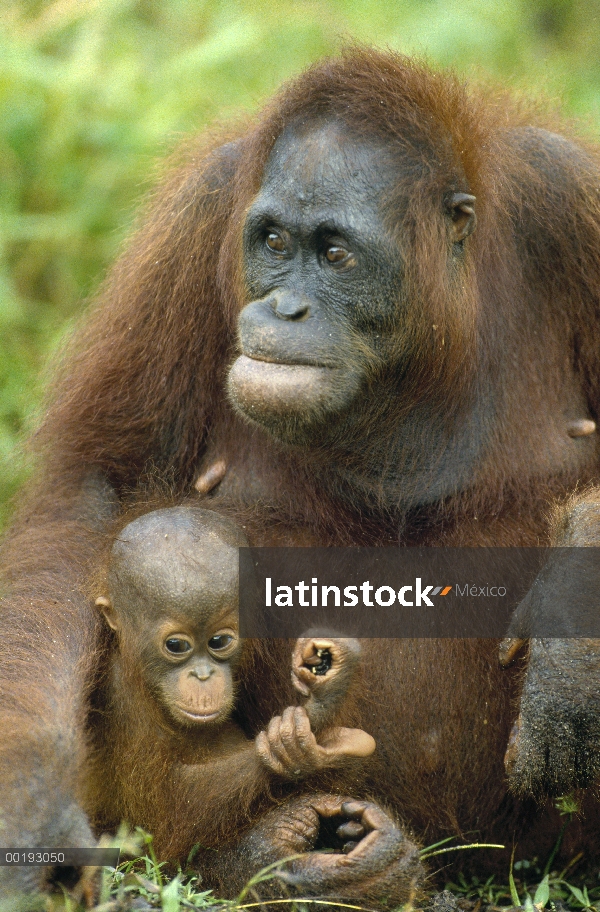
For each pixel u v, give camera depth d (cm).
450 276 1406
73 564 1478
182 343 1562
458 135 1405
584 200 1512
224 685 1358
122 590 1375
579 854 1464
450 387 1434
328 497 1492
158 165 1867
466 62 2856
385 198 1341
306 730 1272
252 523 1498
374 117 1358
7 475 1864
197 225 1564
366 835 1278
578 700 1257
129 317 1595
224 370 1555
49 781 1166
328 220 1330
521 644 1346
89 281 2488
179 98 2638
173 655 1347
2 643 1359
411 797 1445
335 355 1335
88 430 1602
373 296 1348
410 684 1418
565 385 1512
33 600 1421
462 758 1436
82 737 1261
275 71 2691
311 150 1348
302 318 1339
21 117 2570
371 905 1255
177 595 1342
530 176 1509
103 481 1605
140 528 1405
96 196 2544
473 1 3028
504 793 1447
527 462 1480
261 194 1370
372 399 1402
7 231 2444
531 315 1495
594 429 1514
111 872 1248
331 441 1425
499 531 1451
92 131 2605
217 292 1544
